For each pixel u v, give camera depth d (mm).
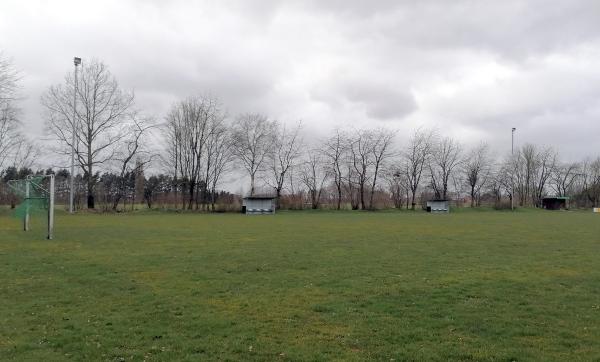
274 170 86938
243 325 10219
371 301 12422
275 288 14062
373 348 8781
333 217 58688
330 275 16188
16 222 41625
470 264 18656
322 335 9555
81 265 18031
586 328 10031
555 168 120875
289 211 79875
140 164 71500
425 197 103312
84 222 43562
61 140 68062
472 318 10797
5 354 8422
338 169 90250
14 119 59250
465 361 8164
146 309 11555
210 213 71312
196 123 78562
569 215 68688
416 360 8195
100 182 74312
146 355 8398
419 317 10891
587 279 15523
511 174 110375
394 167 93250
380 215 66125
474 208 92500
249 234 31828
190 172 78375
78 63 60156
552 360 8180
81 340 9172
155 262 18875
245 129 84875
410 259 19969
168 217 55500
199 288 14000
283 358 8281
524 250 23156
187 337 9383
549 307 11820
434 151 103750
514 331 9812
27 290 13594
